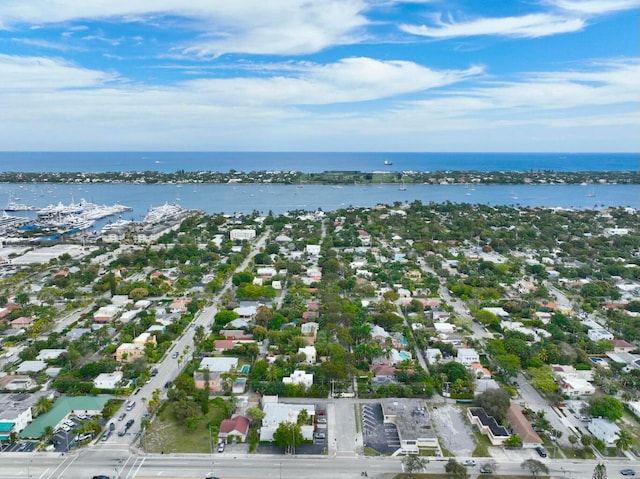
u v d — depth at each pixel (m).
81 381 180.75
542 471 130.88
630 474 134.38
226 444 146.75
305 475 132.62
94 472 133.00
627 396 171.88
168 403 167.38
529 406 170.25
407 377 184.25
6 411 155.62
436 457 141.38
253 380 180.00
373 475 133.25
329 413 164.25
